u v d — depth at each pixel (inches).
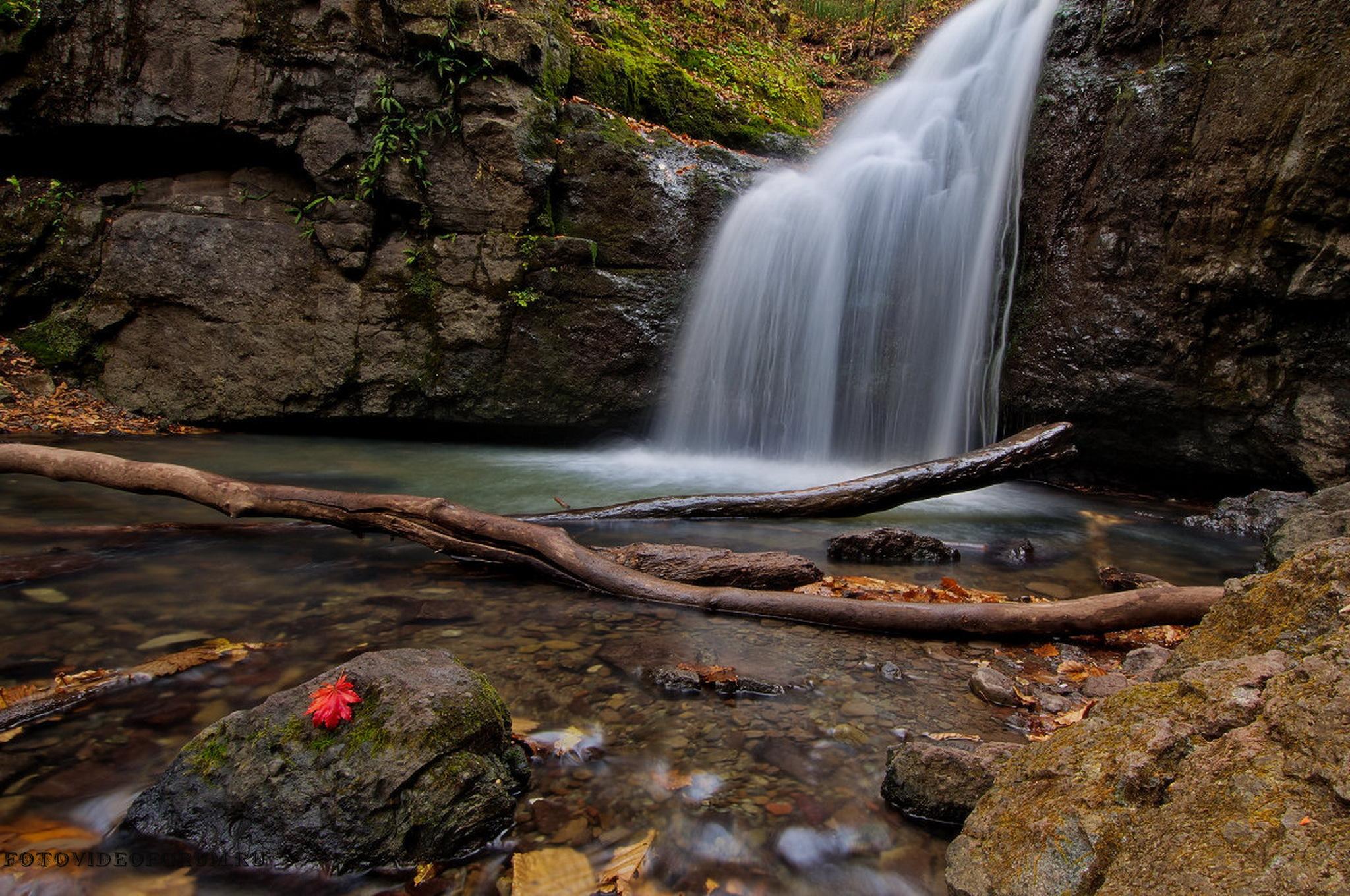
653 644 123.1
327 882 68.0
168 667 106.0
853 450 347.6
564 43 355.6
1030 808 63.1
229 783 73.2
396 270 323.6
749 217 342.0
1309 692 53.8
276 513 168.2
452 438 356.2
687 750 90.7
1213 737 58.7
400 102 312.8
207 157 330.6
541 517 217.3
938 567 185.5
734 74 460.4
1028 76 312.8
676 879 69.4
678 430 345.1
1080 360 290.2
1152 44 275.4
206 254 321.1
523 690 104.3
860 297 341.4
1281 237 239.0
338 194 320.5
